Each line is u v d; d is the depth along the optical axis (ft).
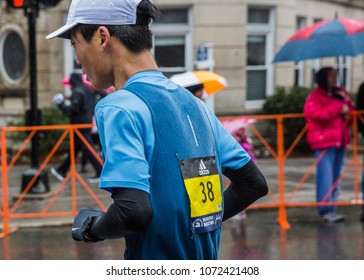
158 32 57.26
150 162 8.12
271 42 61.00
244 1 57.47
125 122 7.98
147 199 7.77
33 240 27.37
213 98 57.06
